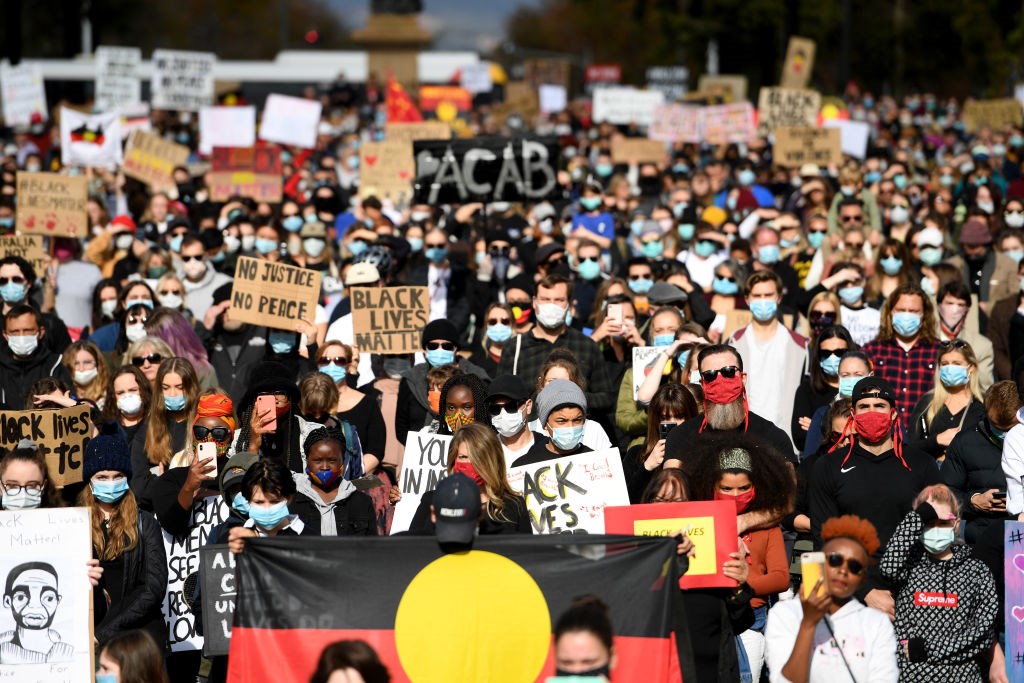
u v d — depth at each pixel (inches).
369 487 407.8
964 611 354.9
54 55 3654.0
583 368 512.4
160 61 1451.8
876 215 876.6
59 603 345.4
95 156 985.5
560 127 1737.2
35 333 519.8
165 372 441.1
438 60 2522.1
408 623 323.3
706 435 362.3
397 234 746.8
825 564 305.3
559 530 381.1
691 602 339.0
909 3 2997.0
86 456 364.2
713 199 1018.7
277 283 554.9
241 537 327.9
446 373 473.7
